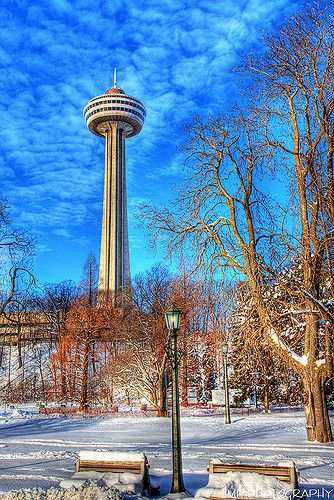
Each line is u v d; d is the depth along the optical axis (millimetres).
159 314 40969
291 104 21500
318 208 20250
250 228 21531
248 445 19969
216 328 22922
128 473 11586
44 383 64375
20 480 13547
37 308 77250
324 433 20797
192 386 57344
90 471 11867
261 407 46844
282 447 19281
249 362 23328
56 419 34500
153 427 28625
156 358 39594
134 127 149875
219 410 43406
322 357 21469
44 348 76688
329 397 36156
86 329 50469
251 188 21953
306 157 20625
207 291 22406
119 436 24594
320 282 20547
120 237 124750
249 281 21188
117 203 128500
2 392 61688
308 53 20688
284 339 22906
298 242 20594
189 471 14633
